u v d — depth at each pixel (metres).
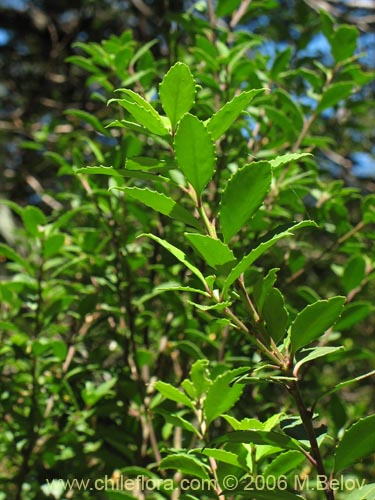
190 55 0.67
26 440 0.51
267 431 0.28
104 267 0.54
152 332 0.60
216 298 0.28
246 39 0.60
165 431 0.48
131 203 0.53
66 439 0.49
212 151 0.27
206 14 0.65
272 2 0.63
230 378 0.31
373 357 0.49
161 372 0.53
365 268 0.52
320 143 0.56
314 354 0.28
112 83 0.56
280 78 0.58
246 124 0.52
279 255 0.55
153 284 0.55
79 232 0.60
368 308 0.49
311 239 0.71
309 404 0.54
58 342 0.49
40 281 0.51
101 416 0.52
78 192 0.58
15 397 0.53
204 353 0.52
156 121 0.29
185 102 0.28
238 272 0.27
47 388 0.52
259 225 0.49
